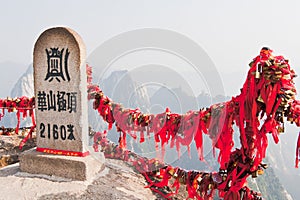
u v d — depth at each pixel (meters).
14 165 4.83
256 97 3.11
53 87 4.34
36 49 4.39
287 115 3.05
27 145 5.85
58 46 4.26
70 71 4.23
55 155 4.36
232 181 3.39
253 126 3.14
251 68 3.11
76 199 3.67
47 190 3.87
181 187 4.55
